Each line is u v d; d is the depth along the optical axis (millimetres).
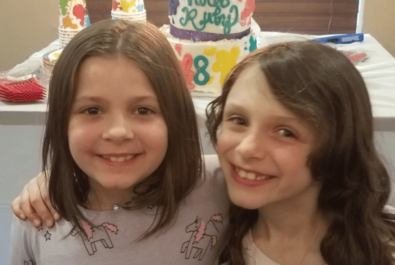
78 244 668
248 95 566
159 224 672
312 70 558
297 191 588
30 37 1869
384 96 1043
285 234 652
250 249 673
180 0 1031
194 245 694
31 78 1145
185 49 1029
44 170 697
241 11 1022
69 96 593
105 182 613
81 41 597
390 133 951
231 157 593
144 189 682
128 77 578
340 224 628
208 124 702
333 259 620
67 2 1306
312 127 550
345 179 602
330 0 1882
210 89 1056
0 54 1905
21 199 713
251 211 694
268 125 557
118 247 669
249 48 1065
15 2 1812
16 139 1027
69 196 659
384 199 663
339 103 562
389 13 1757
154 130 605
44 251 678
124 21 653
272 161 561
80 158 613
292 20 1932
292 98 540
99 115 596
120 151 595
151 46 612
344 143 575
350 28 1928
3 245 1177
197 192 711
